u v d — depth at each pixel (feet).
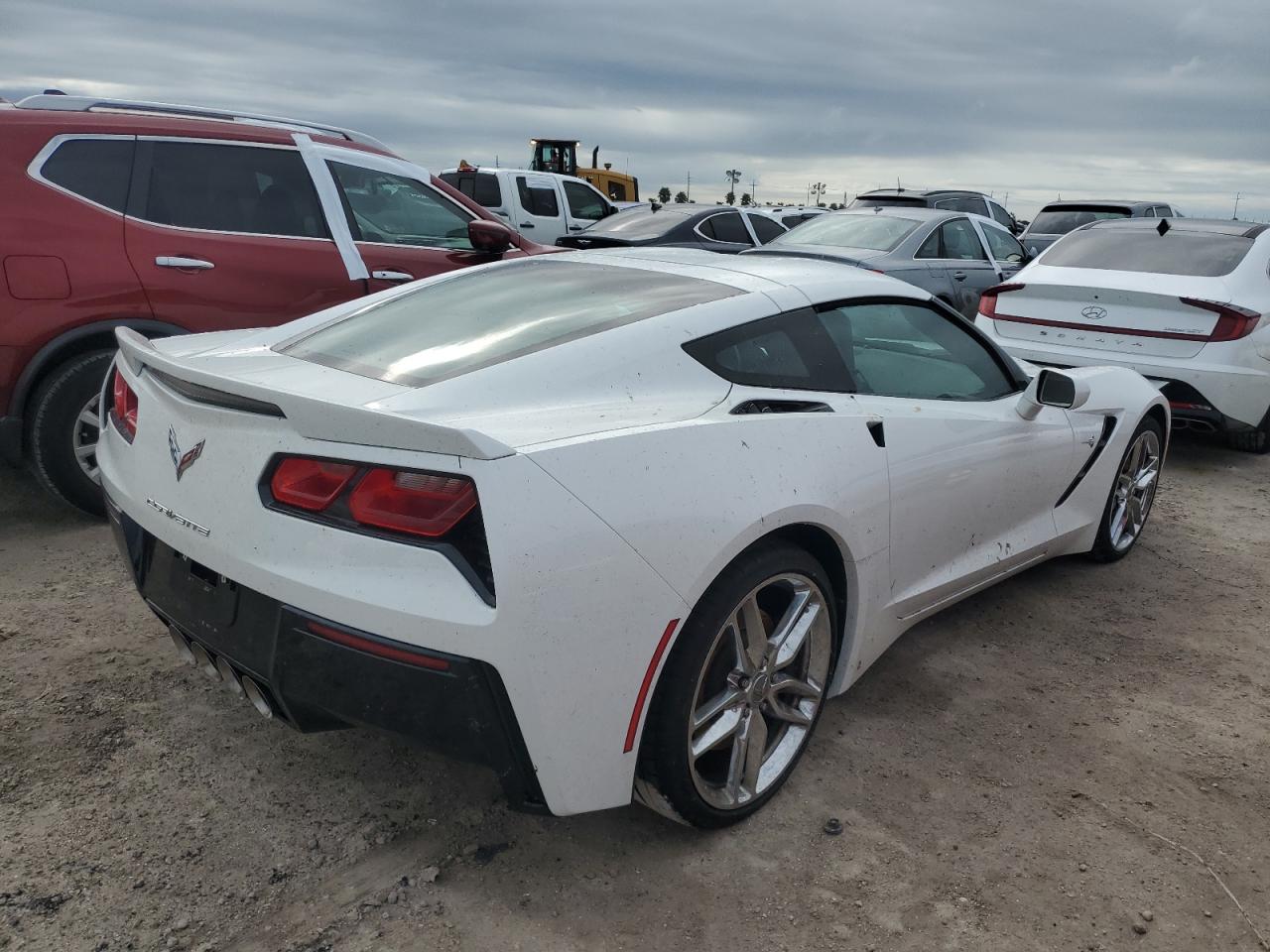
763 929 6.70
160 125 14.24
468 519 5.89
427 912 6.69
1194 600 13.01
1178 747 9.32
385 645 5.97
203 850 7.21
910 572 9.50
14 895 6.61
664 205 37.01
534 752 6.20
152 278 13.66
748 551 7.33
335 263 15.51
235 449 6.64
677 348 7.79
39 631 10.48
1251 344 18.24
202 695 9.36
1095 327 19.15
